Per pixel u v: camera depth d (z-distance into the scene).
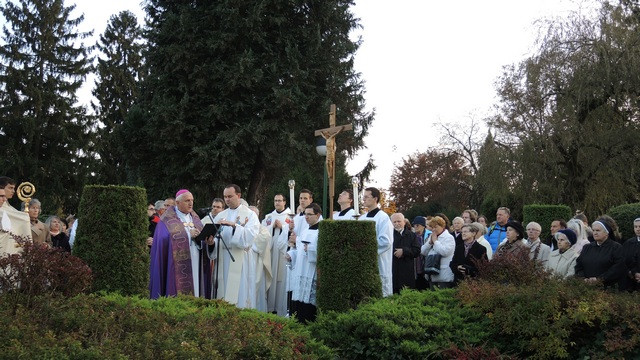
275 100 23.58
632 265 8.19
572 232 9.03
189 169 23.38
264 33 24.70
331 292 7.74
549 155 22.62
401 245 9.90
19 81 35.06
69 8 37.28
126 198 7.55
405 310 7.09
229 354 4.96
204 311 6.31
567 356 6.73
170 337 4.94
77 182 34.75
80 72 36.91
